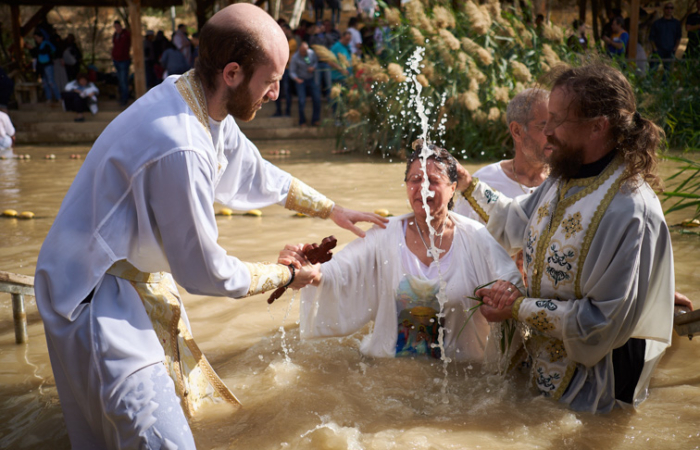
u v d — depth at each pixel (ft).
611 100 8.15
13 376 10.71
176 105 7.65
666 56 45.75
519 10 37.19
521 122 10.88
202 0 67.51
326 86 51.37
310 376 10.31
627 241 8.30
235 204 10.13
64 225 7.58
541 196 9.98
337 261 10.77
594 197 8.59
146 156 7.32
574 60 34.71
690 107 34.71
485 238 10.44
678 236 18.16
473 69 33.40
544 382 9.45
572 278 8.80
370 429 8.65
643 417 8.90
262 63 7.66
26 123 52.80
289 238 19.15
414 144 10.54
